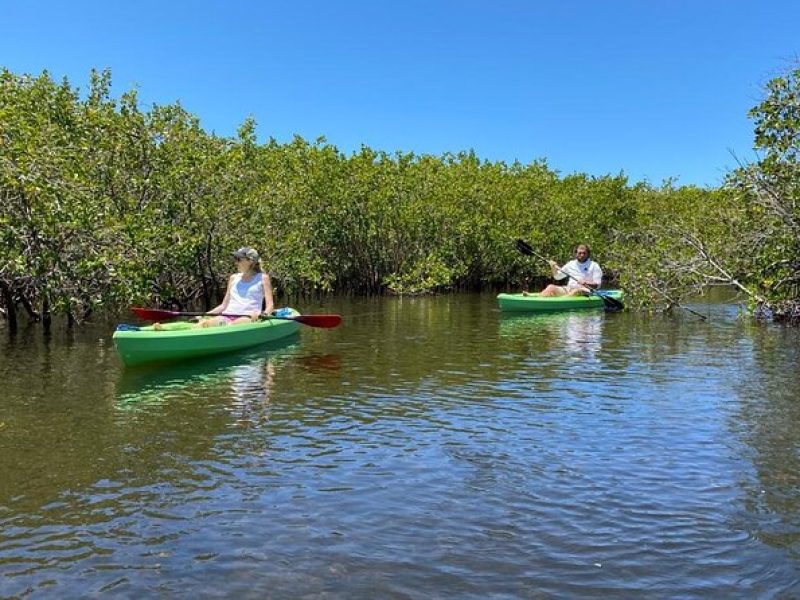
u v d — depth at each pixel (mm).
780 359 8648
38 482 4320
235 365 8273
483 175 26281
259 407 6215
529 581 3115
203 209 14477
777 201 11352
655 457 4785
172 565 3268
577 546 3449
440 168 26078
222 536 3572
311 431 5445
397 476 4441
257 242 16734
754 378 7453
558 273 16797
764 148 11172
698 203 29625
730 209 13312
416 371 7918
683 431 5410
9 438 5223
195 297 17047
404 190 23234
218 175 15102
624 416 5883
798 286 12164
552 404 6332
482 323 12984
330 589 3051
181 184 14070
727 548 3424
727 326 12164
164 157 13836
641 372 7855
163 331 8203
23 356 8773
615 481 4332
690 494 4109
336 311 15977
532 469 4562
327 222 22031
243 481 4352
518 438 5254
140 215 12352
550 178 30094
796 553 3369
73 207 10273
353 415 5941
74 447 5008
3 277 10578
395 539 3533
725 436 5258
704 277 13562
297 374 7730
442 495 4117
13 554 3377
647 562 3285
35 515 3834
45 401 6387
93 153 13156
